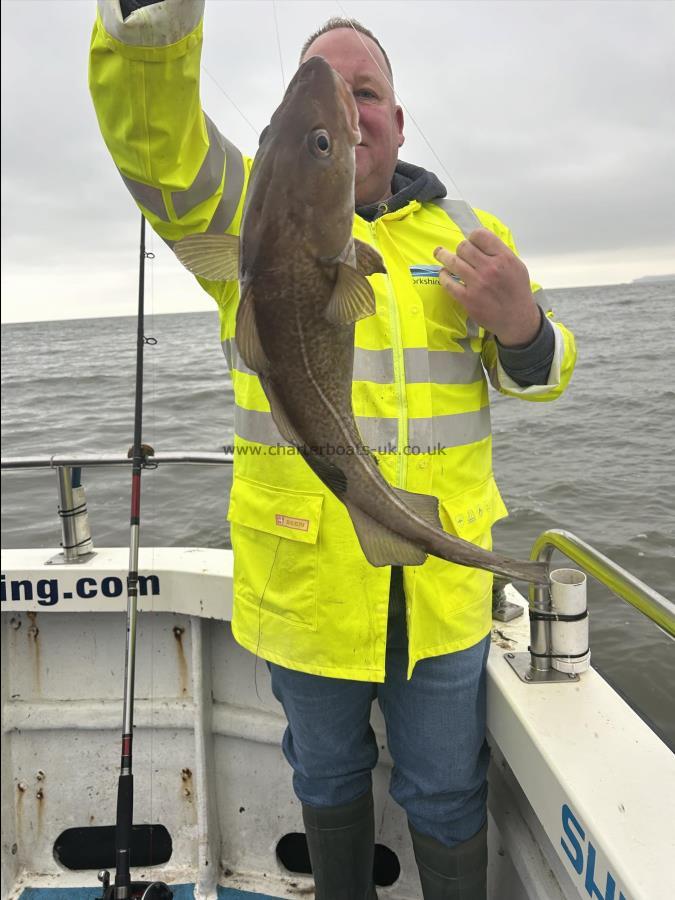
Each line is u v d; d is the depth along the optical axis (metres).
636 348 2.12
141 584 2.38
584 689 1.69
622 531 2.17
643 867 1.16
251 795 2.44
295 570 1.55
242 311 1.10
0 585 2.44
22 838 2.50
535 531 4.35
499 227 1.80
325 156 1.11
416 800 1.73
